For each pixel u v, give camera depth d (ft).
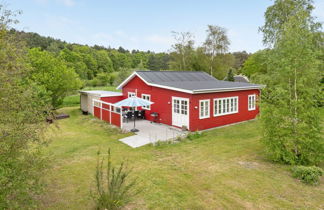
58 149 31.86
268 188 20.11
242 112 53.01
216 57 116.98
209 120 45.19
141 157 28.71
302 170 21.99
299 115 25.14
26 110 14.48
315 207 17.06
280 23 73.05
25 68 15.25
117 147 33.09
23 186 13.48
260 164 26.04
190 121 41.83
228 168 24.82
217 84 54.13
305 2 69.72
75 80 67.31
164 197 18.54
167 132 41.70
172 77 59.00
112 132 42.32
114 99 60.70
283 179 21.98
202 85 49.80
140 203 17.56
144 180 21.77
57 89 61.41
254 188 20.12
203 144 34.53
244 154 29.63
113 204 15.84
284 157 25.29
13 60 14.34
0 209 12.64
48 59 60.80
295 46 25.61
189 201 17.97
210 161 27.09
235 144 34.30
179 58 122.31
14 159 13.55
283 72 26.53
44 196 18.54
